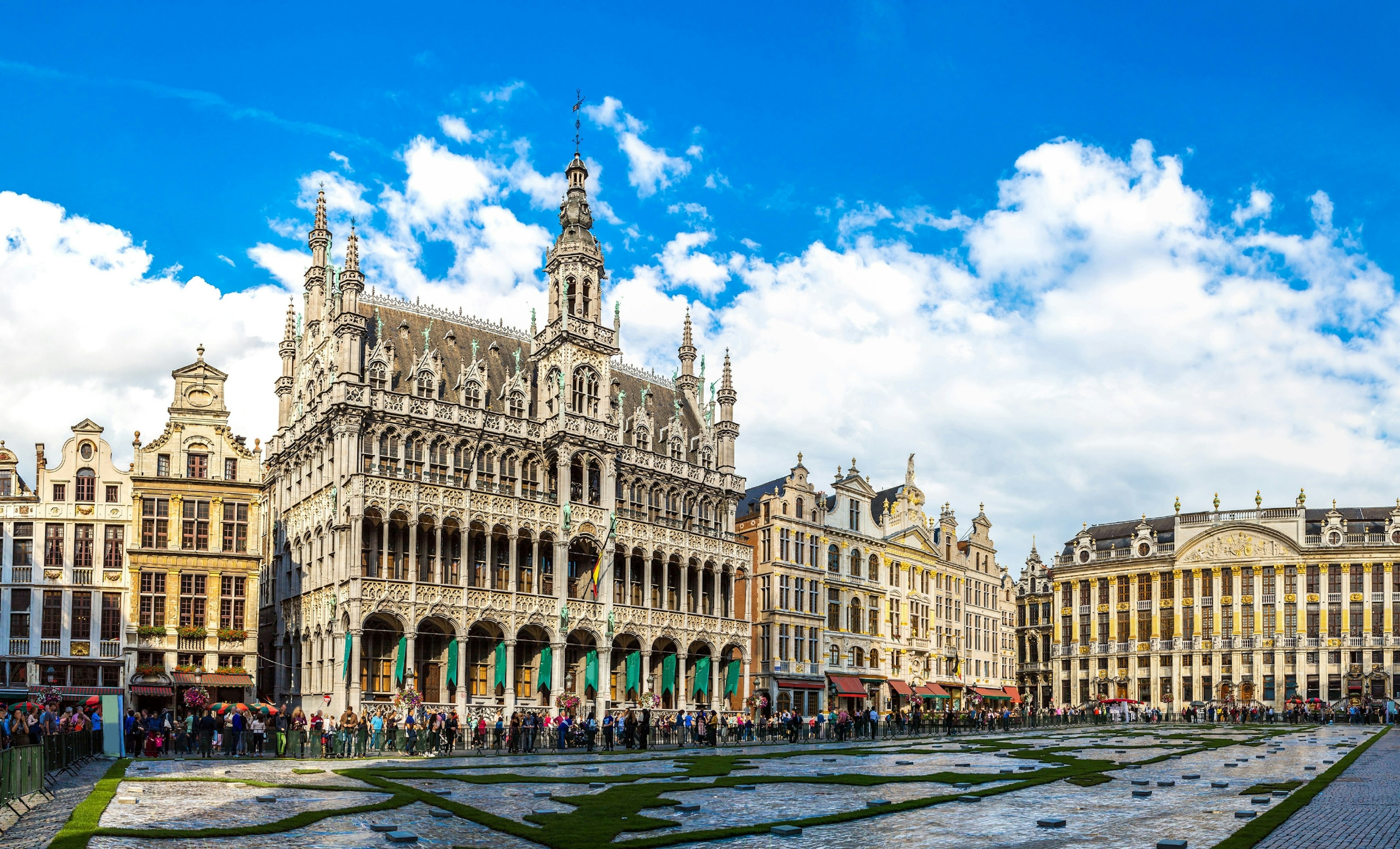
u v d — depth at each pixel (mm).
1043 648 156250
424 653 71250
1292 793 32656
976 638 124000
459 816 28000
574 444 78125
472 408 75312
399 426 71750
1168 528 149500
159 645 73000
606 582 78688
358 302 72500
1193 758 49625
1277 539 137125
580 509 78250
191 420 76812
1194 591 142000
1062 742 65125
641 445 86250
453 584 72438
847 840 24281
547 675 74938
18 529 72625
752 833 25031
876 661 106000
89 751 45938
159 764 44500
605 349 81625
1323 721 112750
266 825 25891
